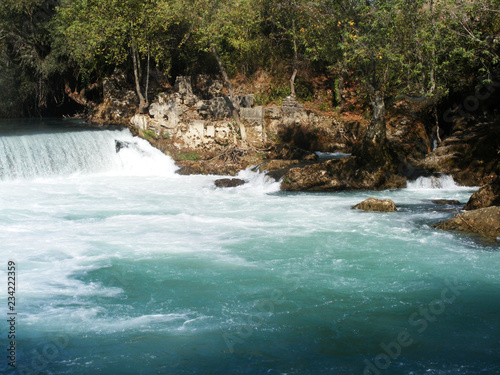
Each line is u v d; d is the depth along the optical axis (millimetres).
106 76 31922
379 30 22250
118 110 29500
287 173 22938
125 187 22375
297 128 30281
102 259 13203
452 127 28109
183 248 14078
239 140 28734
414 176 23453
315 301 10773
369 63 23906
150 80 32812
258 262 12992
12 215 17234
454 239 14672
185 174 25812
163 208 18781
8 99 32406
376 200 18312
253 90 34031
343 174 22844
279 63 34719
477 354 8781
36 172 23000
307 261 13055
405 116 28750
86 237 15039
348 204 19484
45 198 19812
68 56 31484
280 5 32375
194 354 8812
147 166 26328
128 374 8227
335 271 12375
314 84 34781
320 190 22500
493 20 24438
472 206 17391
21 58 31844
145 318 10094
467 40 23797
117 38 28141
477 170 23297
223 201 20156
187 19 28734
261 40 34875
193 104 29219
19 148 22656
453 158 23750
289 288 11398
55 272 12328
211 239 14898
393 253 13586
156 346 9062
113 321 9961
